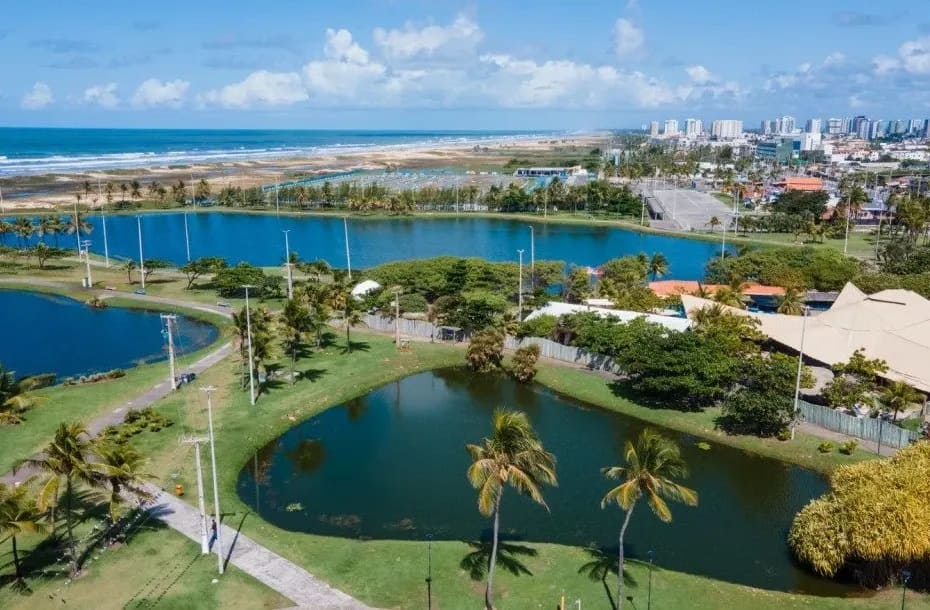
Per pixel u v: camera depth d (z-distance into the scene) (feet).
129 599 166.20
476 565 184.65
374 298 433.07
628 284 468.75
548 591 173.99
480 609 166.30
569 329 367.25
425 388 330.95
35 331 413.39
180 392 305.32
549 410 303.89
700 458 258.57
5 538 172.24
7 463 232.94
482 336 349.82
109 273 568.82
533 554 191.11
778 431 271.90
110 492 209.56
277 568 181.16
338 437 275.39
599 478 241.76
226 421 276.62
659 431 281.74
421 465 251.80
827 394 289.53
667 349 300.40
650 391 312.50
